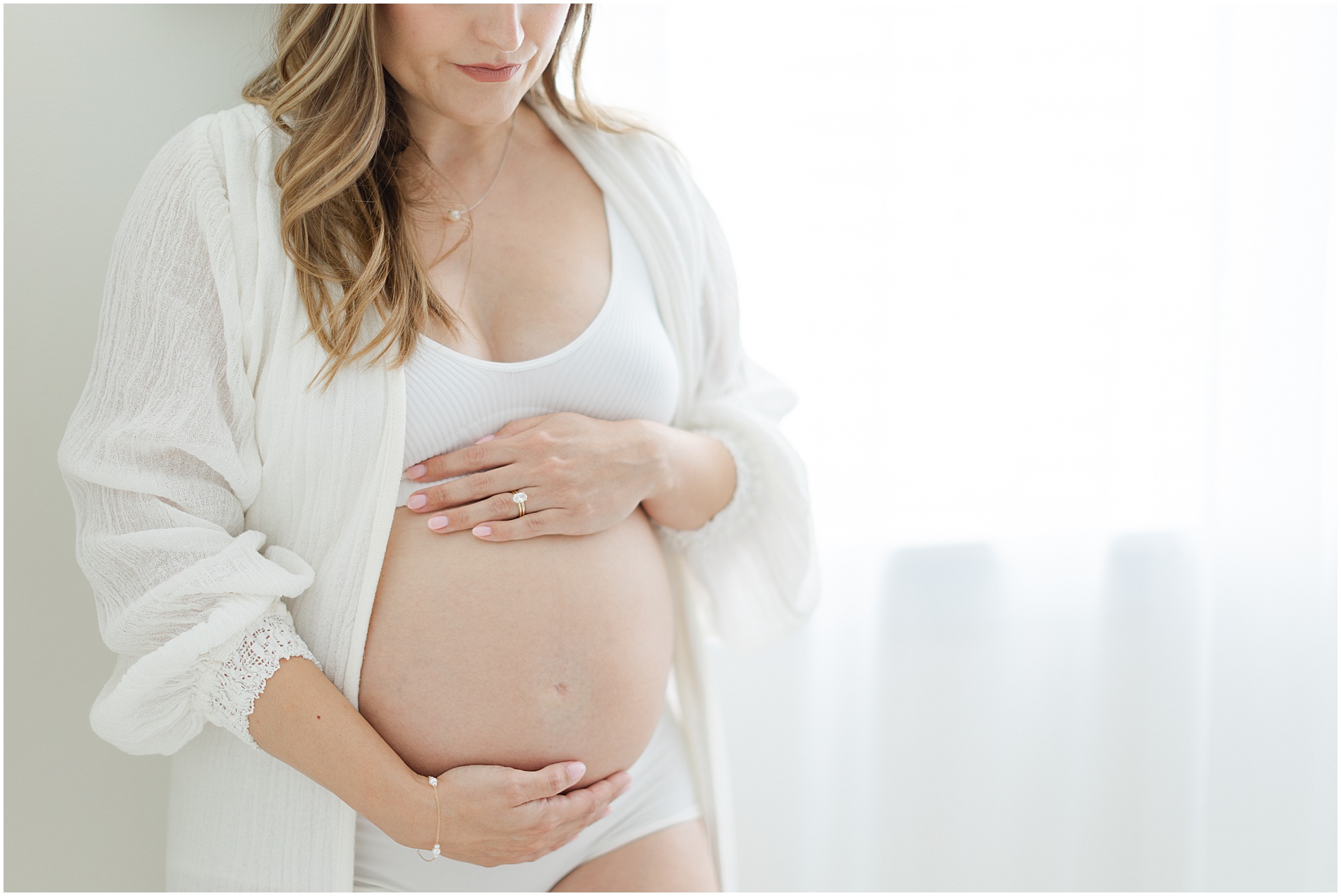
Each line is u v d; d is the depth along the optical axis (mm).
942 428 1647
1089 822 1793
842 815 1664
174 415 878
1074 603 1727
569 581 1000
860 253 1557
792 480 1229
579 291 1059
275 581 892
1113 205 1664
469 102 961
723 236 1265
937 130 1588
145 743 925
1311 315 1759
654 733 1145
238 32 1278
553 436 1006
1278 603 1822
